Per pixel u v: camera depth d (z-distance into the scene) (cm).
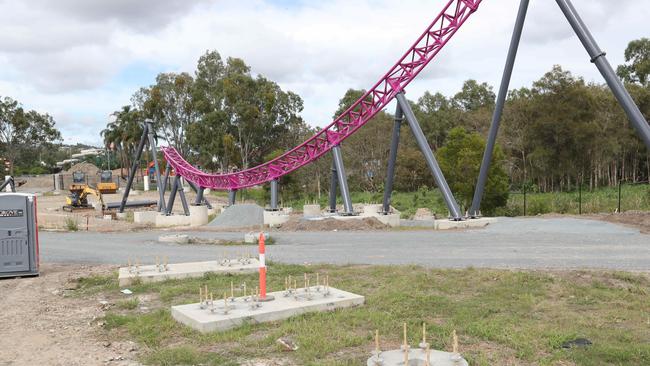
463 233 2366
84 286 1412
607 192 5612
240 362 730
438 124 9250
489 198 4716
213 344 822
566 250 1720
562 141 6412
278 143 9488
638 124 2058
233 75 8506
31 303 1212
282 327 878
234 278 1412
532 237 2095
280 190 7188
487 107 9012
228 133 8744
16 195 1603
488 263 1521
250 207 3772
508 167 7250
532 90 6706
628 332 830
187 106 8975
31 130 11494
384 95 3089
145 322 962
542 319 924
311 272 1477
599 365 686
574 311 973
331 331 855
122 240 2719
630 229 2242
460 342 800
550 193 6531
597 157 6812
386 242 2170
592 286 1161
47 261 1978
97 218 4875
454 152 5041
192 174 4656
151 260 1892
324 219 3009
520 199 5250
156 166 4825
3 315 1094
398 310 992
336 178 3678
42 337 909
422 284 1221
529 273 1294
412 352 728
